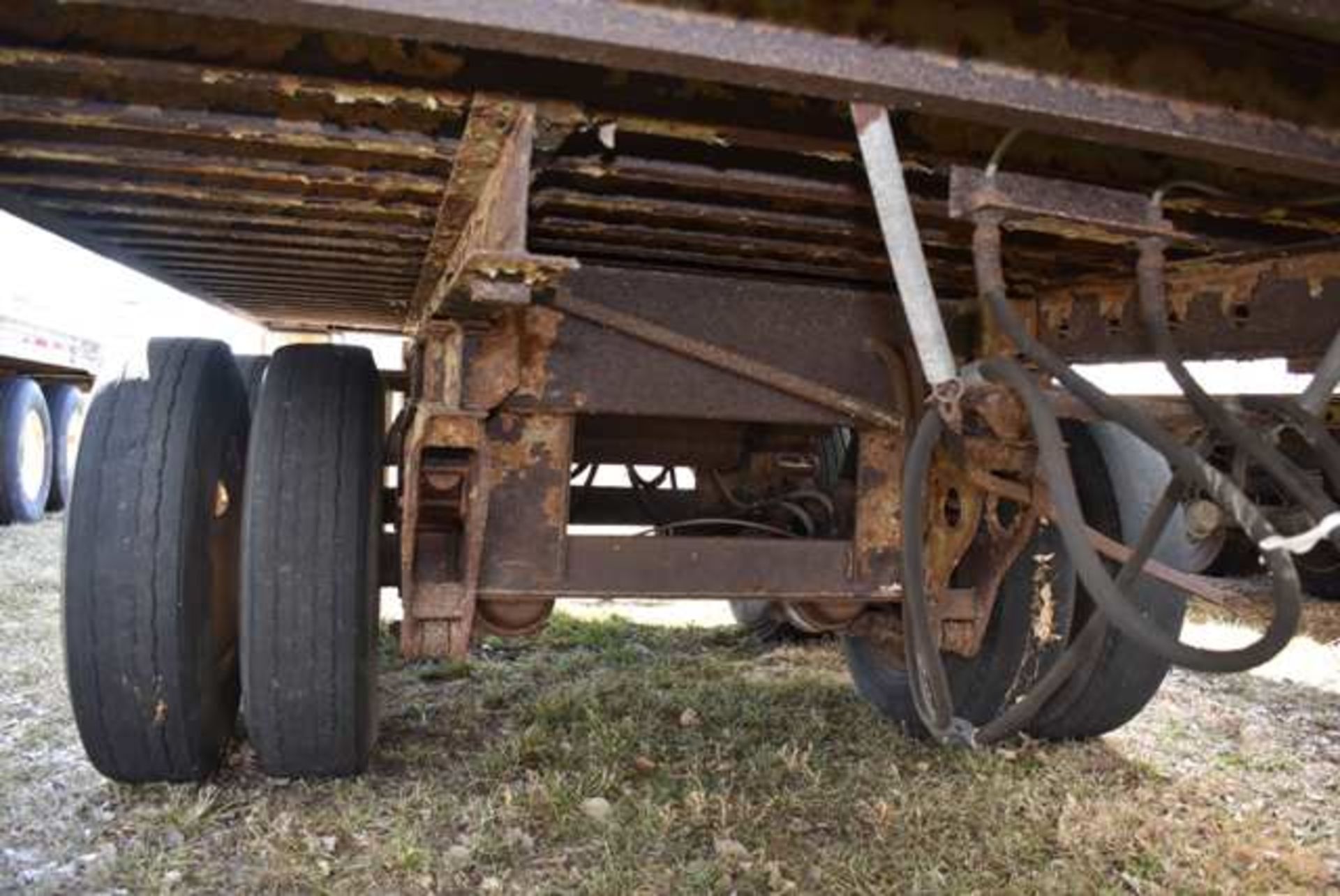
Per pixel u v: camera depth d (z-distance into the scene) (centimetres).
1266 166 160
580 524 477
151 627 285
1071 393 162
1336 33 144
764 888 256
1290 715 419
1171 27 146
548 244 271
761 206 234
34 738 355
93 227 299
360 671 290
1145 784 328
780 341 292
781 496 399
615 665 475
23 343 855
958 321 315
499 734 366
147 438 293
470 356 257
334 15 113
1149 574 245
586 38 119
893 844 279
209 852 272
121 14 154
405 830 279
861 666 394
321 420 294
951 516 306
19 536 852
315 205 248
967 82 137
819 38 129
